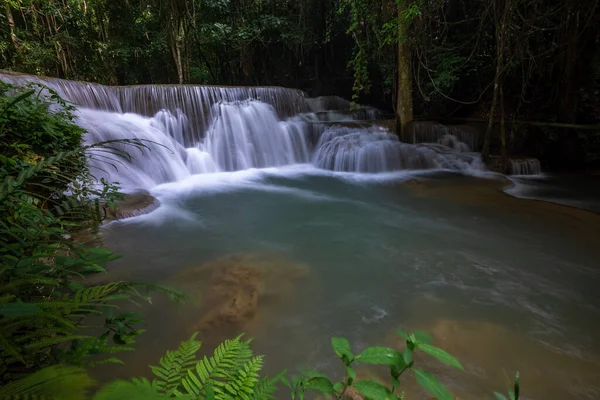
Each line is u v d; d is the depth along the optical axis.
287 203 7.70
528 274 4.39
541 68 11.73
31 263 1.60
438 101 15.19
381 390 1.14
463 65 12.73
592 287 4.07
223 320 3.29
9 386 0.76
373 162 10.74
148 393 0.82
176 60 14.43
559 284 4.14
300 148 12.50
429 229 6.02
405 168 10.89
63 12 13.90
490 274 4.41
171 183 9.27
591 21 10.08
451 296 3.90
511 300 3.81
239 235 5.78
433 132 12.69
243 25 17.44
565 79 11.20
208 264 4.50
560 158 11.69
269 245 5.36
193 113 11.27
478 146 12.60
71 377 0.78
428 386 1.09
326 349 3.00
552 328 3.30
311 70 20.39
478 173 10.22
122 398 0.76
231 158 11.47
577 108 11.47
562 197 8.26
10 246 1.71
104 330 2.92
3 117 3.50
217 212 6.98
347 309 3.63
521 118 12.70
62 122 4.37
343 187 9.16
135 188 7.45
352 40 18.89
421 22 10.84
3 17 11.65
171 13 13.83
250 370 1.22
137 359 2.75
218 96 11.91
